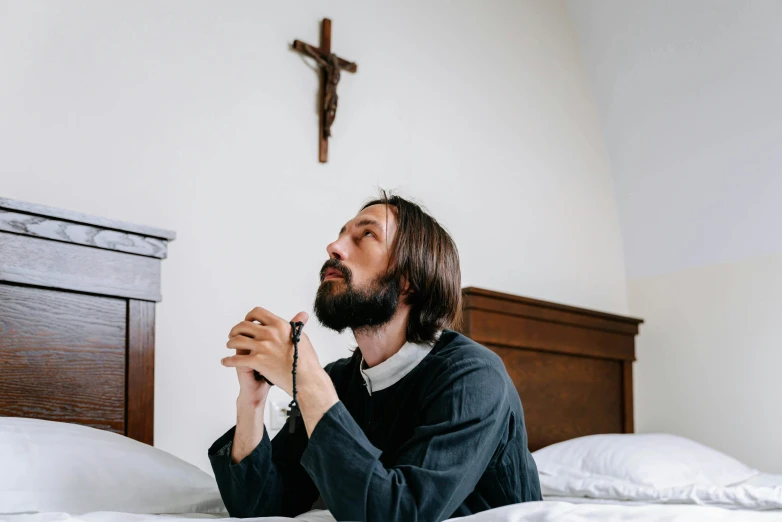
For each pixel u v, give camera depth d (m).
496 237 2.88
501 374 1.11
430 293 1.17
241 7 2.21
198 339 1.97
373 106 2.53
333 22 2.44
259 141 2.19
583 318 2.97
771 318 2.94
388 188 2.52
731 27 2.91
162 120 1.98
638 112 3.30
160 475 1.26
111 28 1.92
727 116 3.01
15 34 1.75
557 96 3.28
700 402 3.12
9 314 1.49
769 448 2.89
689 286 3.22
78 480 1.15
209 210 2.04
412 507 0.91
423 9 2.77
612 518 0.82
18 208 1.49
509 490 1.13
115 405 1.64
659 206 3.31
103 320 1.64
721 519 0.84
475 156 2.86
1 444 1.13
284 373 0.98
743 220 3.04
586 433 2.96
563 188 3.21
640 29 3.19
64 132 1.79
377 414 1.17
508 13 3.13
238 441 1.16
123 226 1.67
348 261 1.15
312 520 1.05
